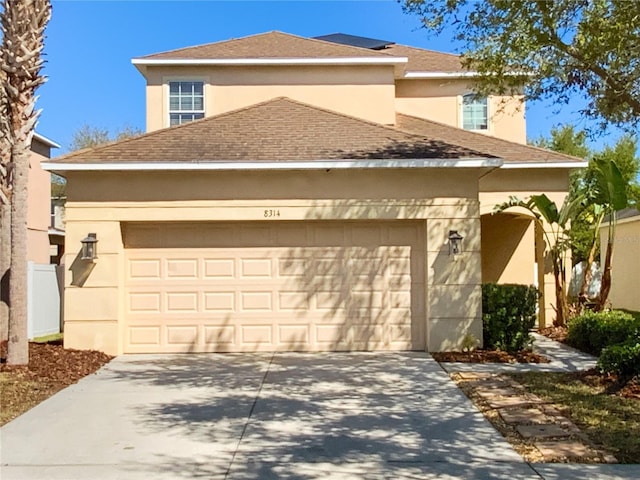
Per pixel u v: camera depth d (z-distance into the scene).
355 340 11.84
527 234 16.89
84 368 10.18
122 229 11.79
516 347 11.62
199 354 11.67
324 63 17.08
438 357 11.12
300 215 11.62
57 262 28.83
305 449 6.23
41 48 10.38
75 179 11.59
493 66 9.56
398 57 16.98
